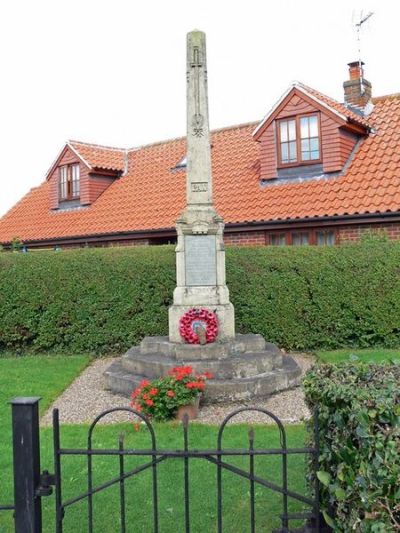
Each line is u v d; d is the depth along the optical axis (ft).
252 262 36.32
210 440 18.89
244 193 50.01
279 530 10.64
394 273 34.99
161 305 36.65
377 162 45.32
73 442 19.12
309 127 48.03
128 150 70.08
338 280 35.47
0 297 38.19
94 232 55.77
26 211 70.74
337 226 42.88
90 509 10.47
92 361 35.27
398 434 8.71
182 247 29.07
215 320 27.86
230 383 24.66
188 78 29.07
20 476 10.30
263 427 20.30
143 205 56.90
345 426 9.75
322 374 12.30
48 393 26.53
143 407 21.58
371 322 35.24
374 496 8.59
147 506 14.28
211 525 13.25
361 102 53.11
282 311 35.99
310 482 11.71
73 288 37.60
